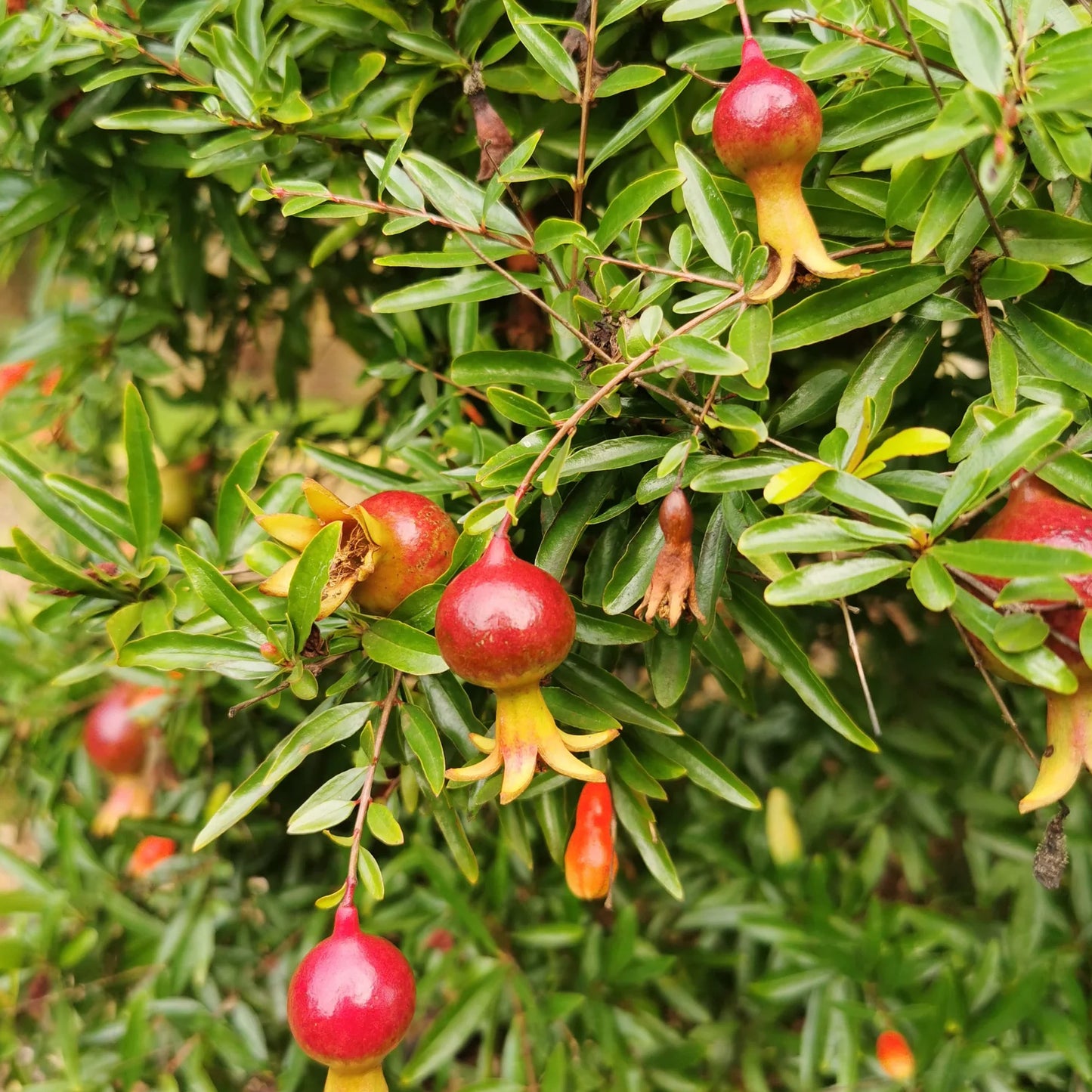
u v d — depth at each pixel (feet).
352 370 2.87
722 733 2.18
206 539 1.57
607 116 1.69
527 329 1.85
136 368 1.94
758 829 2.05
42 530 2.17
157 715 2.05
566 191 1.74
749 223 1.48
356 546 1.38
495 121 1.57
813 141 1.26
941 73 1.39
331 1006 1.26
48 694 2.18
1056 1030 1.78
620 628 1.44
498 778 1.48
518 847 1.69
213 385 2.16
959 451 1.36
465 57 1.60
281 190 1.46
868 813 2.05
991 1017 1.78
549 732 1.22
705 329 1.37
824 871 1.89
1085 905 1.89
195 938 1.92
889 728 2.02
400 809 2.19
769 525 1.22
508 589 1.19
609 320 1.42
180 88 1.61
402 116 1.63
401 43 1.59
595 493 1.45
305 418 2.24
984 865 1.98
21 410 1.98
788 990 1.85
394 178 1.49
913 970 1.83
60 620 1.50
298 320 2.08
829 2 1.37
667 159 1.64
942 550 1.20
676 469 1.37
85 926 1.94
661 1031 1.92
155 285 1.98
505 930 1.96
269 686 1.58
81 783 2.20
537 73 1.62
